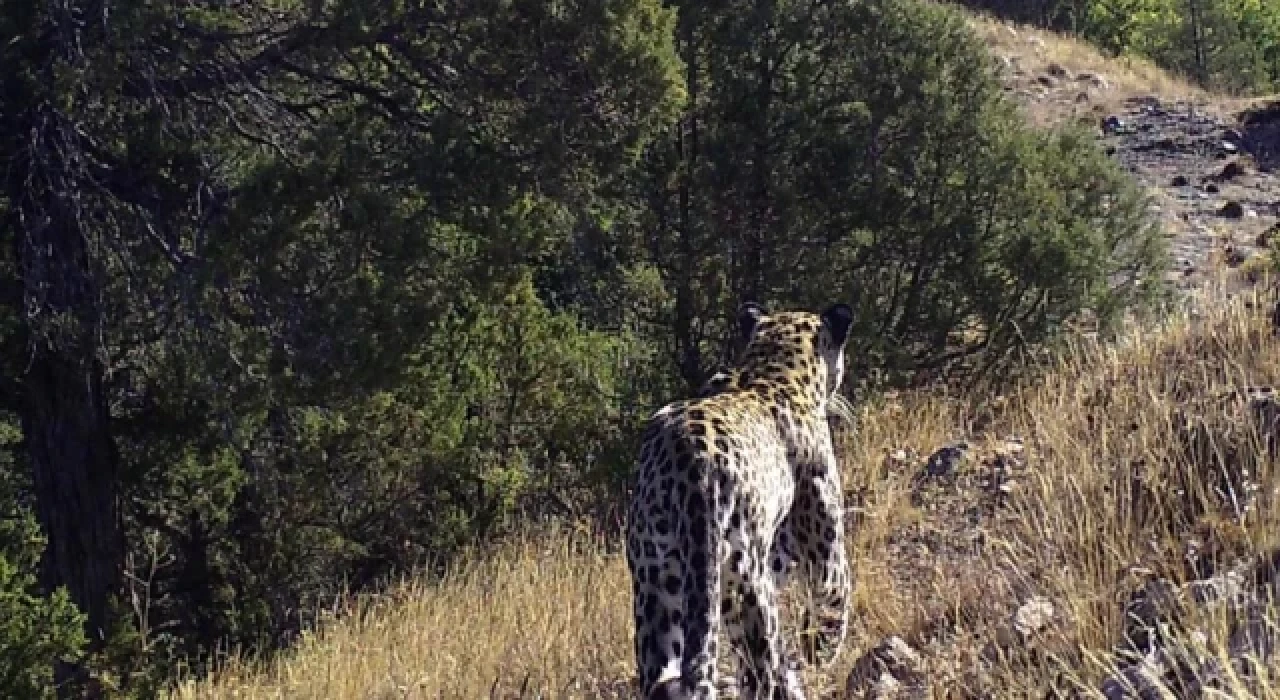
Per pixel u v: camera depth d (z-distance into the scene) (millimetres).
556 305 18672
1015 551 6070
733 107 16719
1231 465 6098
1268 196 25797
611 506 14023
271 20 13055
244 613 15453
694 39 16766
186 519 16484
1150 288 17344
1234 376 7016
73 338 12664
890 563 6859
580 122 12453
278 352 12078
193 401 14586
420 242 12086
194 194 12516
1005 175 17016
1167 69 39188
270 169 11883
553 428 17000
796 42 16750
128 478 14945
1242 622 4500
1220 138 29062
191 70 12414
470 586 10031
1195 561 5367
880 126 16844
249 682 9750
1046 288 16641
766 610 4980
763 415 5316
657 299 17500
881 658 5500
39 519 13703
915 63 16812
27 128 12492
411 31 12516
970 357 17266
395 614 9828
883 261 17172
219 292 12273
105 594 13773
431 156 12109
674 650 4773
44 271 12531
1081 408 7742
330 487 15852
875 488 8078
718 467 4801
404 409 15781
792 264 17031
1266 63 42000
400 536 16406
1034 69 33906
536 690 6711
